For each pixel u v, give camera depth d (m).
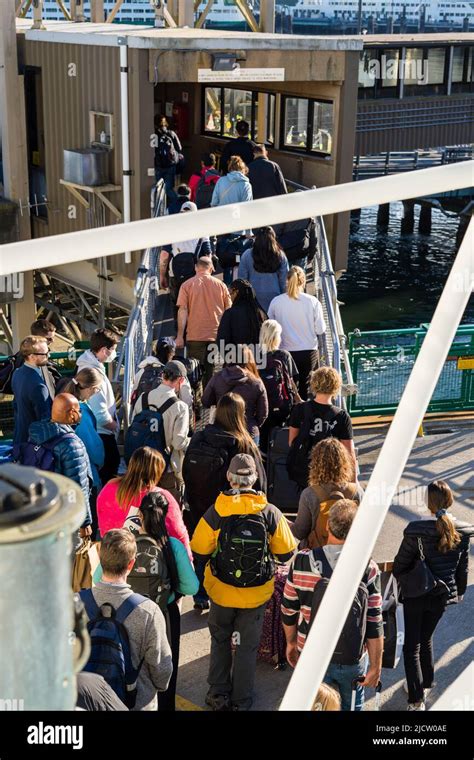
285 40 15.54
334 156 16.67
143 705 4.55
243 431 6.73
